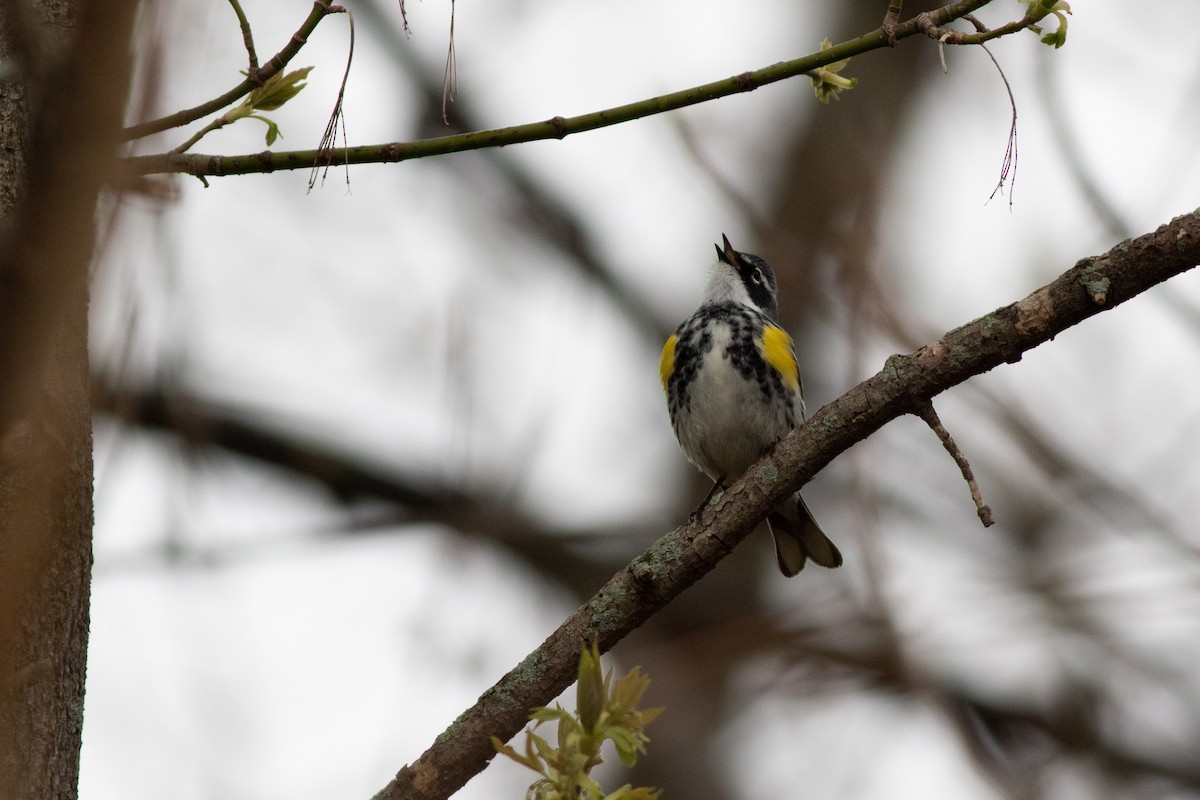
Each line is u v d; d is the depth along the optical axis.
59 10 5.09
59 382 5.24
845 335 12.47
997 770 11.98
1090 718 14.93
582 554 16.30
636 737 4.40
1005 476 15.35
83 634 5.36
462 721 6.23
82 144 3.65
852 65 17.36
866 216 13.02
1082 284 6.04
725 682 13.85
